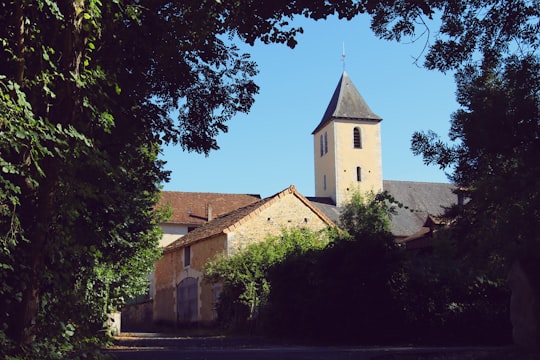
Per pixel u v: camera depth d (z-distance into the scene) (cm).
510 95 1044
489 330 1725
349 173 6169
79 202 719
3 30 709
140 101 1041
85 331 738
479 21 1010
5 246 612
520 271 1259
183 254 3422
